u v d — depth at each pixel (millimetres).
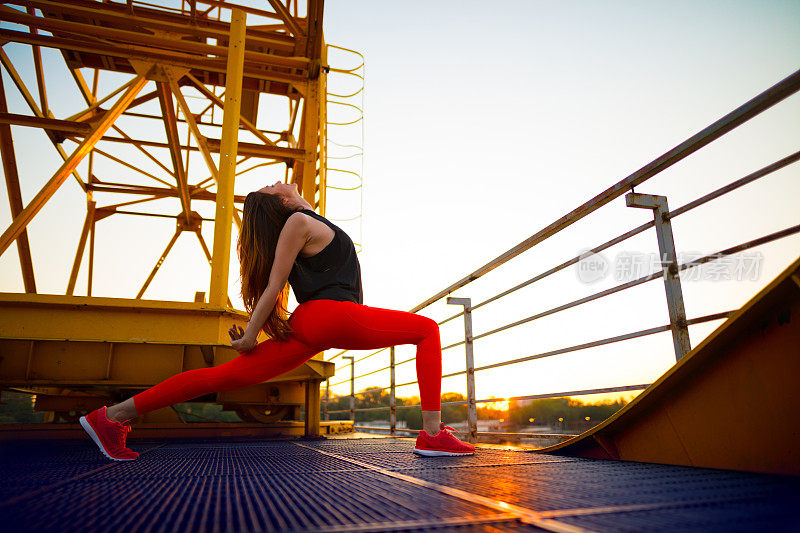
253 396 4523
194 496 1126
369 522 848
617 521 841
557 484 1285
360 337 1987
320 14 7312
